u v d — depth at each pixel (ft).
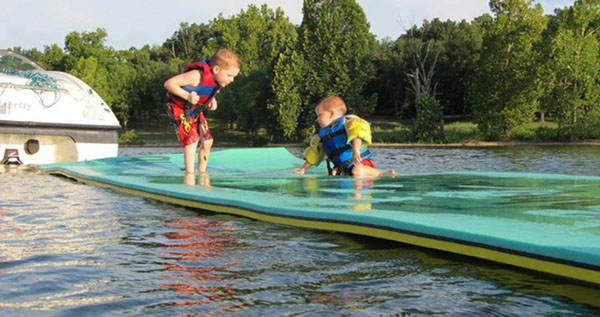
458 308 6.36
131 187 17.39
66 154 33.76
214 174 20.52
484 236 8.30
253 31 226.79
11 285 7.35
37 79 32.01
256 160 27.50
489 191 13.96
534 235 8.30
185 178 18.88
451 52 228.02
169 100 20.45
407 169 38.01
